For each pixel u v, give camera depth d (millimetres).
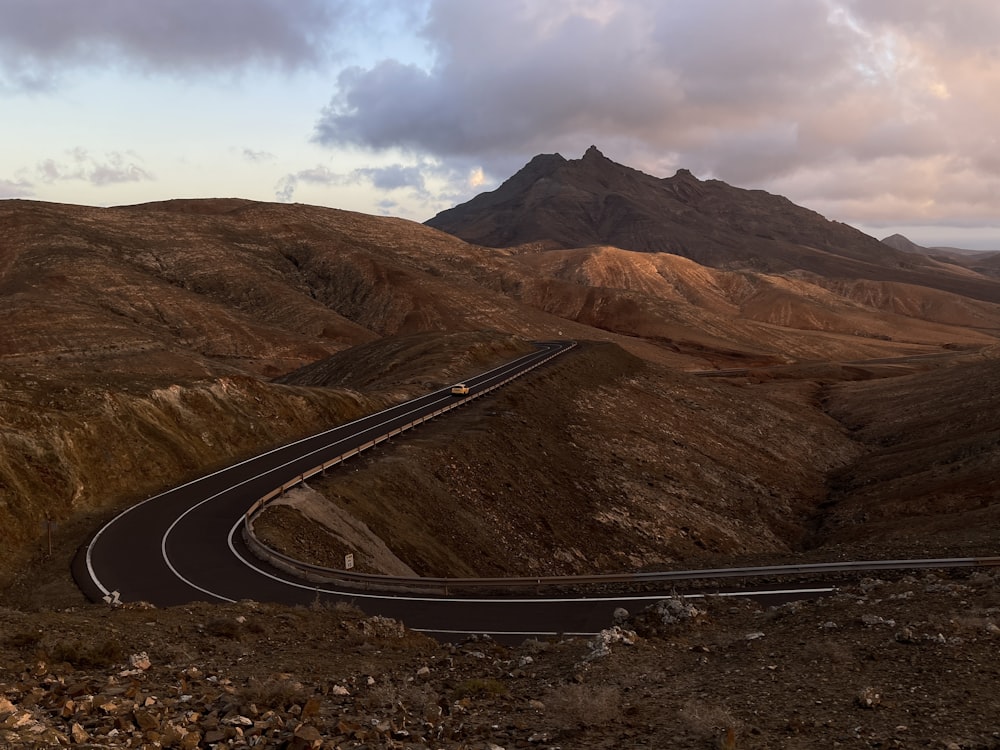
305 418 53344
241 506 33500
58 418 36062
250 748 7289
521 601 21938
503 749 7859
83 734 6949
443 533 37906
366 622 16078
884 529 43969
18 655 10359
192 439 43312
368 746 7484
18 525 29141
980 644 10250
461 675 12164
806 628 12836
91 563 26156
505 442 52750
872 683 9398
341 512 34000
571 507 49312
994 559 21234
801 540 55375
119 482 36250
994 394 79188
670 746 7828
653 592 22641
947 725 7750
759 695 9453
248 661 11914
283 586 23766
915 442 76562
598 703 9344
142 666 10422
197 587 23547
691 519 54812
